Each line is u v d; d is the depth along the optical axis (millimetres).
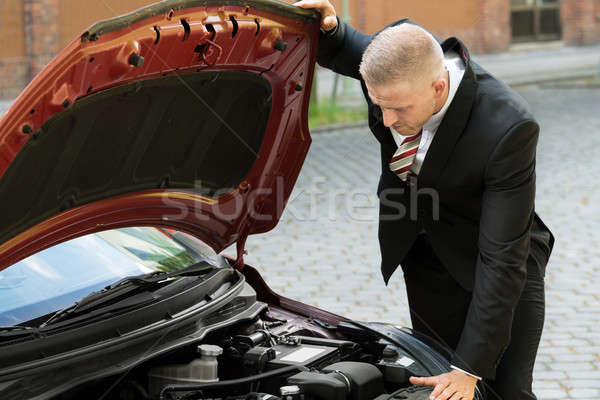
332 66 3354
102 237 3178
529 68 20234
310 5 2926
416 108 2674
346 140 12055
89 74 2223
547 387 4605
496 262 2807
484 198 2918
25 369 2379
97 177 2664
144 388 2834
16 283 2799
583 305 5805
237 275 3270
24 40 15289
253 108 2992
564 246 7113
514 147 2812
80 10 13773
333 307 5777
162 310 2771
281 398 2613
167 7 2330
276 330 3232
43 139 2275
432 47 2627
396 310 5746
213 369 2789
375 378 2773
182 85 2635
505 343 2840
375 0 19078
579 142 11516
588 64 20984
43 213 2566
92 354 2516
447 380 2781
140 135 2672
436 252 3248
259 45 2736
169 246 3281
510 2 24016
